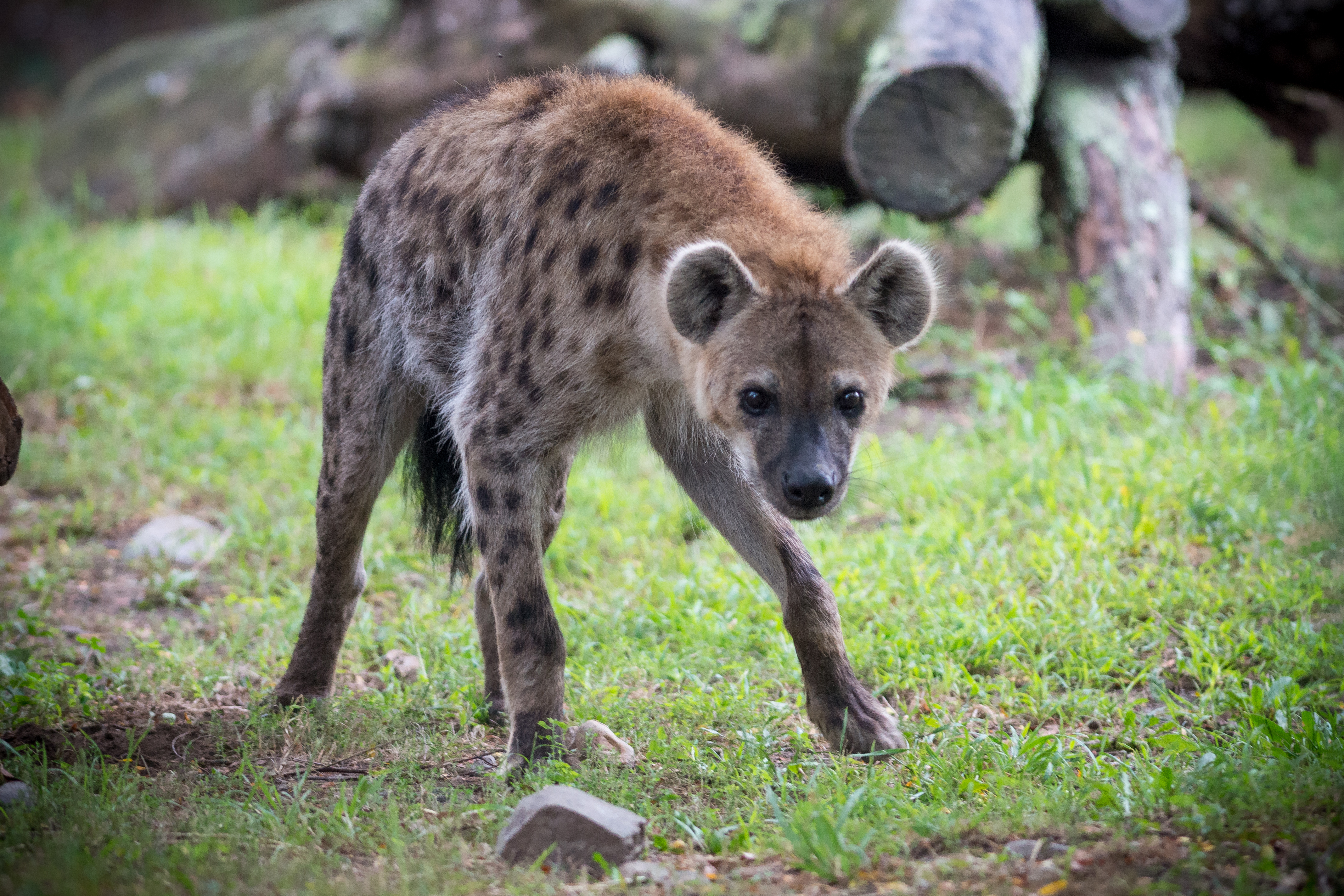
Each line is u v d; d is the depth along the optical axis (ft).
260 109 63.46
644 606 30.17
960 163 39.86
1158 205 43.01
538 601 22.85
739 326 21.75
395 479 38.01
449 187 25.00
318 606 26.25
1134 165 43.24
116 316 49.37
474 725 25.27
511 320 23.22
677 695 25.86
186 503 37.91
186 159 64.90
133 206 65.57
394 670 28.09
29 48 114.73
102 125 68.44
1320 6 50.72
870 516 34.42
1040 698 25.07
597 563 33.06
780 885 18.11
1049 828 19.29
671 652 28.09
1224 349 42.83
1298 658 25.08
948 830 19.25
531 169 23.81
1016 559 30.71
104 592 32.86
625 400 23.88
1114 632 27.04
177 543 34.94
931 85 39.04
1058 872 17.54
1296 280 46.21
